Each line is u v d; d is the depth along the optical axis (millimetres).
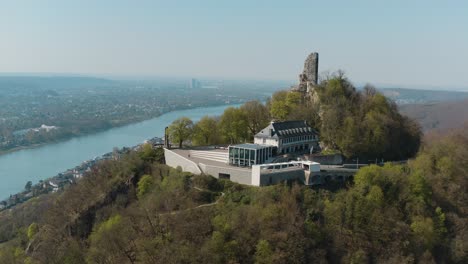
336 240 145875
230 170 173375
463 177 194500
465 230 165125
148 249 140375
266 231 140625
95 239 163875
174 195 169750
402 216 159250
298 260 134875
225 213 152250
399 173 174250
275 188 158750
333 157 199000
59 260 166125
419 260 147125
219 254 134125
